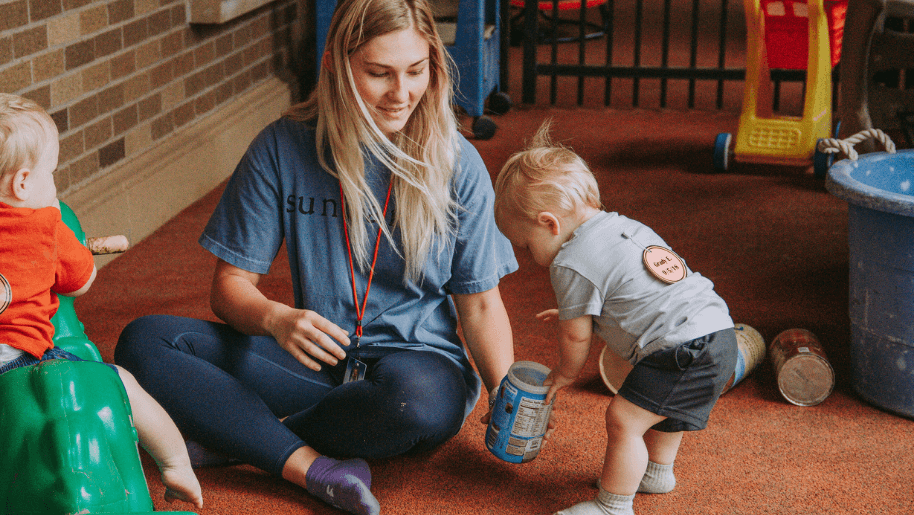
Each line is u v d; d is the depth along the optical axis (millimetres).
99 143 2852
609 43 4805
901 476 1780
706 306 1550
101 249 1527
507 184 1615
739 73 4699
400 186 1642
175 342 1684
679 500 1705
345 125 1571
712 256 2922
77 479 1120
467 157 1713
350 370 1728
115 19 2887
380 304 1724
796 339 2121
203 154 3514
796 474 1788
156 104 3215
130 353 1654
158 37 3184
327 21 4031
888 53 2865
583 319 1575
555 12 4809
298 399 1776
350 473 1607
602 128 4504
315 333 1519
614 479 1584
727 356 1544
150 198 3113
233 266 1688
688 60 5914
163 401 1629
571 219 1594
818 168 3639
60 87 2611
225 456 1710
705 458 1844
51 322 1408
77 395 1202
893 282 1898
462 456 1841
